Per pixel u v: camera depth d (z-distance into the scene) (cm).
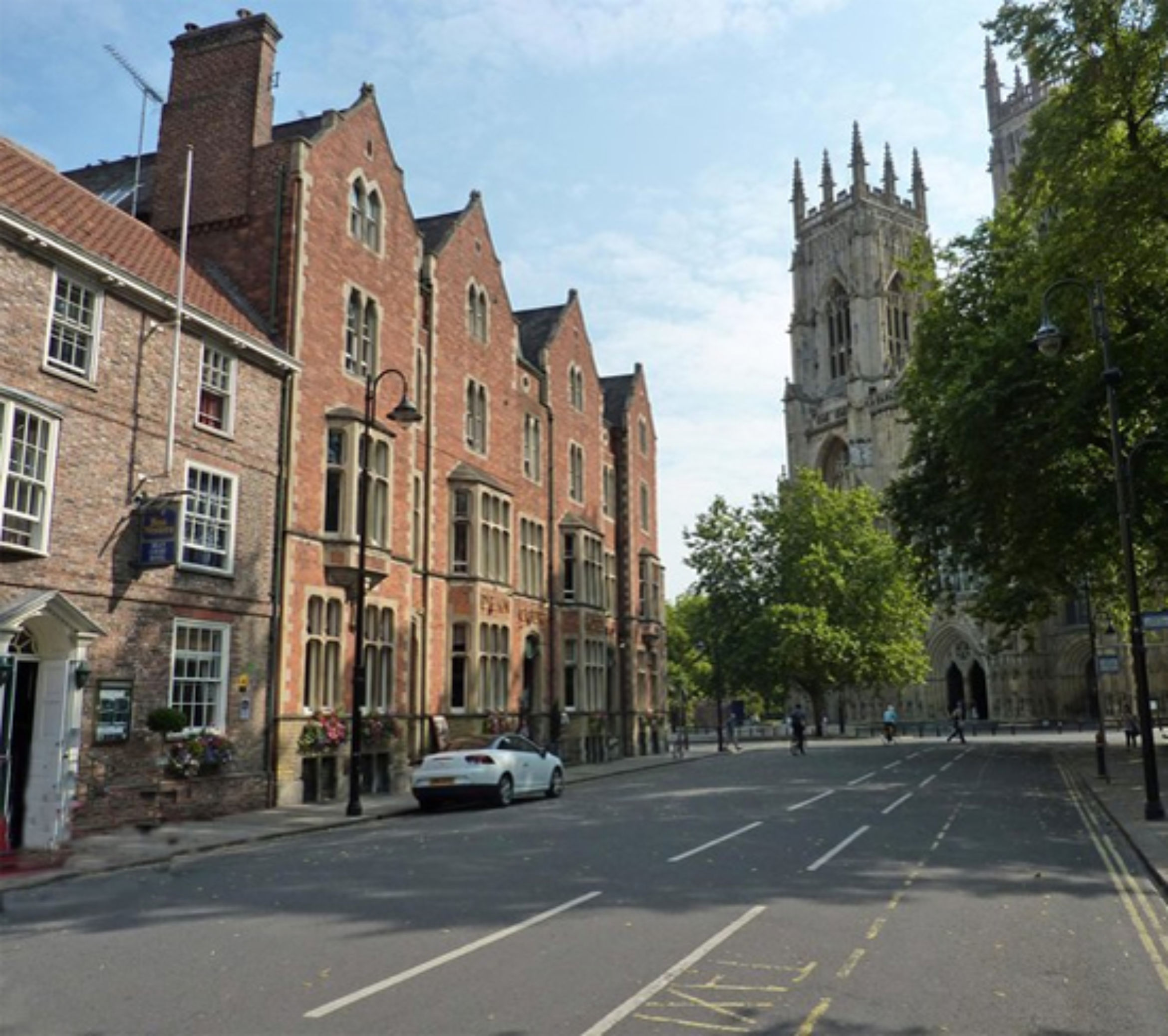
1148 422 2598
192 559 1847
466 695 2797
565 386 3744
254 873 1181
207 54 2425
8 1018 614
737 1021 599
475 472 2894
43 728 1511
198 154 2358
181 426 1838
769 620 5528
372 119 2541
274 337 2164
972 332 3039
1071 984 677
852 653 5500
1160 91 2069
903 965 721
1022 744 4400
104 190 2719
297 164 2245
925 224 9675
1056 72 2262
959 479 3172
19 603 1437
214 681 1888
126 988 675
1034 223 2903
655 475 4622
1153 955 751
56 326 1591
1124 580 3378
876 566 5684
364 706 2312
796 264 10012
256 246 2242
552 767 2242
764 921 860
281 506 2091
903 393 3384
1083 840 1372
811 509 5853
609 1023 595
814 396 9694
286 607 2067
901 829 1487
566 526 3600
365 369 2436
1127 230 2077
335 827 1723
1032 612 3488
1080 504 2717
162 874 1196
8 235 1497
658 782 2616
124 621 1678
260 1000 646
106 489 1658
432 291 2809
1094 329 1934
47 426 1549
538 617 3341
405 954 759
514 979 686
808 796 2055
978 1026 590
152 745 1714
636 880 1067
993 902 941
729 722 6153
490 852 1302
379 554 2314
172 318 1817
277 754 2011
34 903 1003
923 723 6512
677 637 8350
